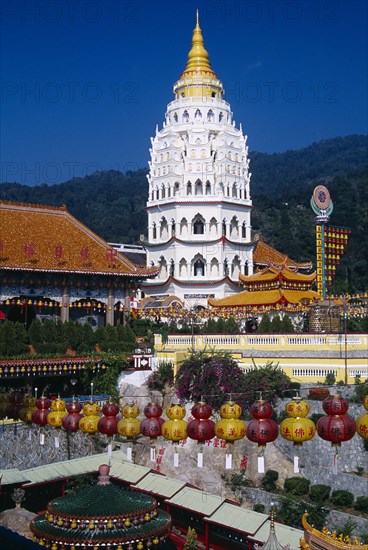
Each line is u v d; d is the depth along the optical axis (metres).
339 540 38.84
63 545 40.41
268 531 47.50
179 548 49.94
